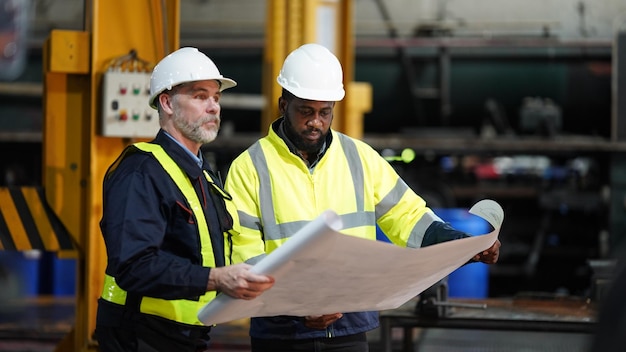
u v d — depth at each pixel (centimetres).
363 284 405
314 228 357
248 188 455
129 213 396
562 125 1227
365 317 467
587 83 1198
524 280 1223
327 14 988
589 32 1195
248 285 372
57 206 659
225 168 1202
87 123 661
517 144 1171
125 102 647
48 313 1002
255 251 445
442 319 612
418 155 1218
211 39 1211
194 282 381
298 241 362
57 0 1212
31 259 1173
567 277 1225
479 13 1201
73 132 661
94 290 654
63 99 660
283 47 984
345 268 388
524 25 1198
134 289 390
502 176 1227
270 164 459
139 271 387
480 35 1201
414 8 1201
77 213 661
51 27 1212
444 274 439
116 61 652
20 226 661
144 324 415
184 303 421
